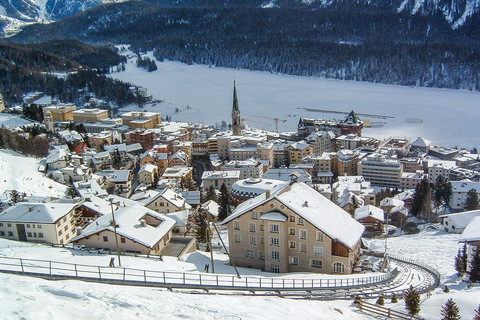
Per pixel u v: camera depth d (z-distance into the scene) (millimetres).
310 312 42500
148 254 73625
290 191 78188
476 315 44500
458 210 187500
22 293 34656
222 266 75812
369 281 66562
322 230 71125
